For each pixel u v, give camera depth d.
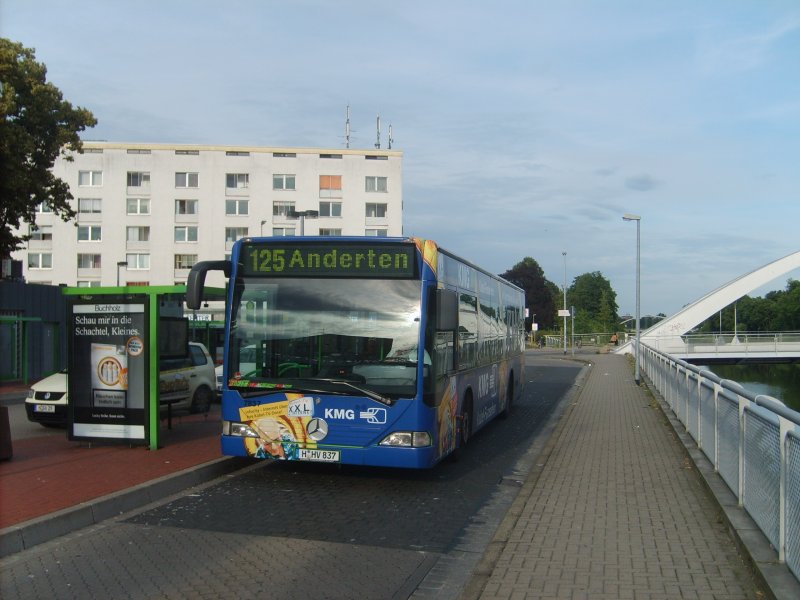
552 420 16.20
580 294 130.12
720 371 68.19
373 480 9.27
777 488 5.29
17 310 30.05
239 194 70.75
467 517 7.52
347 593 5.21
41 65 28.09
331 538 6.62
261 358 8.70
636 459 10.46
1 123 25.30
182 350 12.09
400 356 8.40
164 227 69.94
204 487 8.69
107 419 10.30
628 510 7.38
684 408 12.61
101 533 6.65
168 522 7.06
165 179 70.12
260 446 8.58
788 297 88.12
